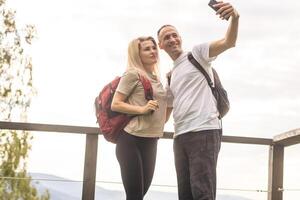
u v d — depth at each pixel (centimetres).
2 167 584
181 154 408
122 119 400
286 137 495
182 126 401
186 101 400
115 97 401
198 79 402
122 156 398
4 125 476
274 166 512
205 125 392
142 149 403
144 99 404
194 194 390
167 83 423
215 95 402
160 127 408
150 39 417
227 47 386
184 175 407
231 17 378
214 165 390
